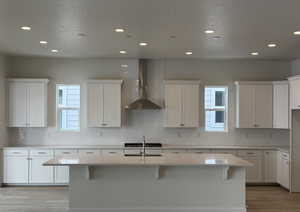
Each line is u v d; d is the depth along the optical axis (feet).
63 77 27.53
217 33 18.26
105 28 17.30
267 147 26.37
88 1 13.04
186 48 22.58
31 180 25.49
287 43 20.88
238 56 25.80
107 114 26.71
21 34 18.74
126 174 18.89
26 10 14.25
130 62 27.71
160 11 14.33
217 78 27.91
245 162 17.95
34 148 25.50
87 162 17.69
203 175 18.94
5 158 25.44
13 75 27.25
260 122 26.91
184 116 26.91
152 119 27.76
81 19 15.65
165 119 26.91
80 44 21.56
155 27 17.04
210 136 27.96
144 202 18.94
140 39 19.90
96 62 27.68
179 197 18.94
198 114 26.99
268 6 13.55
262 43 20.89
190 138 27.91
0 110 25.17
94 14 14.83
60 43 21.22
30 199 21.58
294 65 27.40
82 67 27.63
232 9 13.99
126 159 18.94
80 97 27.71
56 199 21.58
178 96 26.94
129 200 18.90
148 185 18.93
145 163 17.48
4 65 25.89
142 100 26.09
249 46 21.84
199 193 18.95
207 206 18.94
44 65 27.48
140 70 27.14
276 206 20.25
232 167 18.67
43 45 21.90
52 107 27.53
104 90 26.71
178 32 18.08
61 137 27.63
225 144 27.96
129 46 22.04
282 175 25.02
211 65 27.94
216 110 28.32
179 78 27.81
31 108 26.40
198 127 27.84
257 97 26.94
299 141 23.71
